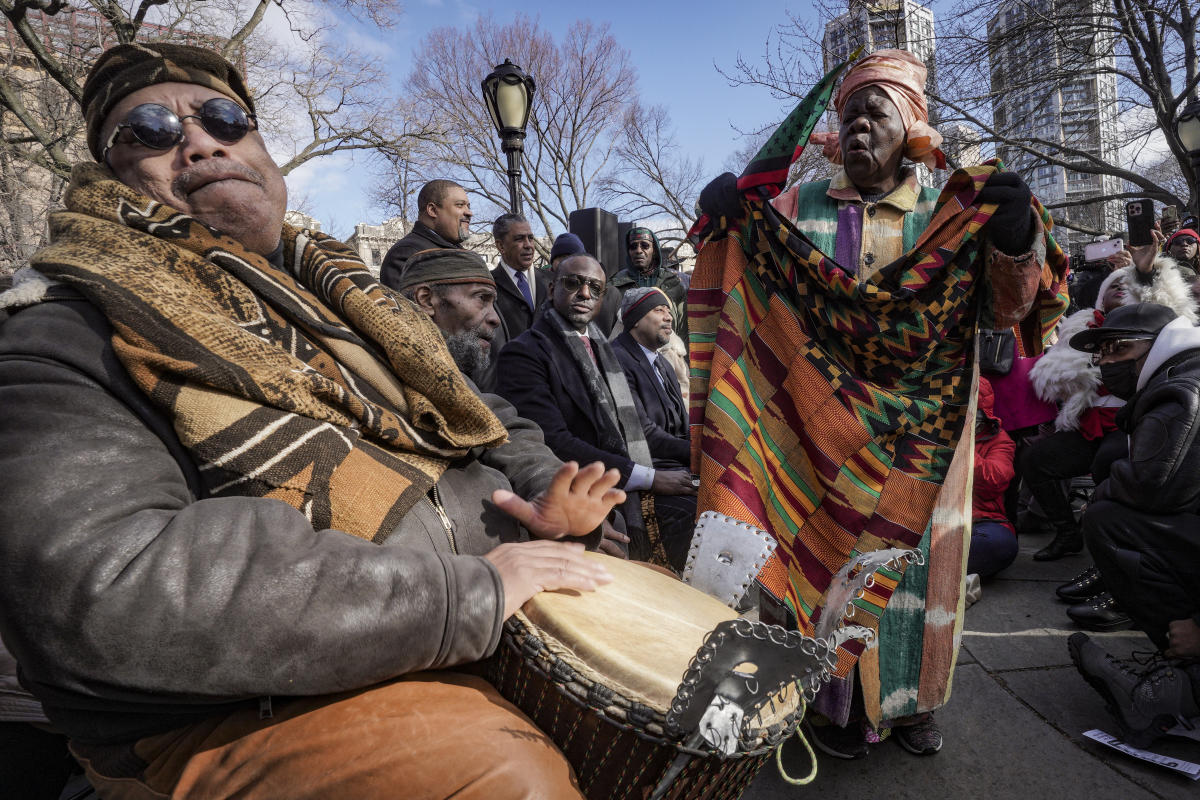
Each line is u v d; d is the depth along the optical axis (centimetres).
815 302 187
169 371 94
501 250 504
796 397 190
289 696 94
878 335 183
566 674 95
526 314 490
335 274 131
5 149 1134
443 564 96
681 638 104
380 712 90
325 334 120
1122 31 1295
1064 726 221
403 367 123
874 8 1152
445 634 92
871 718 192
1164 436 224
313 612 84
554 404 281
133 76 124
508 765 85
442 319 271
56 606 78
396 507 109
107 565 80
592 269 289
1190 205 1298
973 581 317
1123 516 233
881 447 188
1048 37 1340
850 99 206
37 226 1223
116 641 78
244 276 116
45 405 88
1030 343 202
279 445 99
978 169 179
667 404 335
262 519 90
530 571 108
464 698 95
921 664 193
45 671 81
